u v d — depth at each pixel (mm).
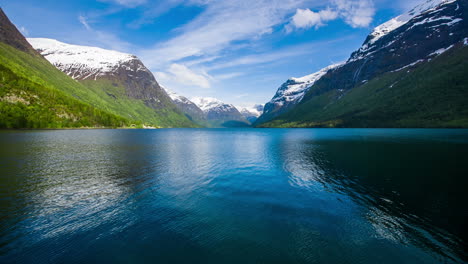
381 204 20656
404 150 57844
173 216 17781
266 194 23594
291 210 19141
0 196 21859
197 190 24812
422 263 12062
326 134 142875
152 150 59125
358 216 18016
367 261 12164
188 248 13156
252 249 13094
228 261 11891
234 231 15281
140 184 26906
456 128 178500
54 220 16859
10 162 37812
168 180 29000
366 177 31016
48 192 23266
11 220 16719
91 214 18062
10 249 12977
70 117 187875
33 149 52875
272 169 36531
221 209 19266
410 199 22094
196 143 83375
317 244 13766
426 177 30703
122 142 80125
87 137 95875
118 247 13266
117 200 21328
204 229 15539
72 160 41438
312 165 39844
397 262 12117
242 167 38062
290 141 92000
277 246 13445
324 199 22047
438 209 19516
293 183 28031
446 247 13633
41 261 11930
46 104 177125
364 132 157250
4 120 133750
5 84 164000
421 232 15492
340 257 12469
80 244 13602
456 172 33469
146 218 17344
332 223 16703
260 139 106750
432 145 67938
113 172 32906
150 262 11773
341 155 51281
